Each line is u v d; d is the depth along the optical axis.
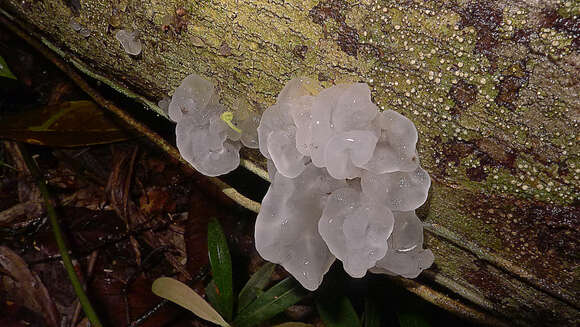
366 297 0.21
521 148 0.13
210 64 0.15
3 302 0.23
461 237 0.15
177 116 0.15
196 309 0.19
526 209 0.14
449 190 0.14
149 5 0.15
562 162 0.13
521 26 0.12
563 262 0.14
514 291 0.16
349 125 0.13
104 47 0.17
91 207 0.26
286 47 0.14
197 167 0.16
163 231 0.26
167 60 0.16
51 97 0.28
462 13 0.12
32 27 0.18
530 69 0.12
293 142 0.14
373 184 0.13
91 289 0.23
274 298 0.20
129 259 0.25
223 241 0.21
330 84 0.14
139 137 0.23
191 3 0.14
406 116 0.14
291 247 0.15
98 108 0.22
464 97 0.13
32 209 0.25
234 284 0.24
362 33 0.13
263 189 0.24
